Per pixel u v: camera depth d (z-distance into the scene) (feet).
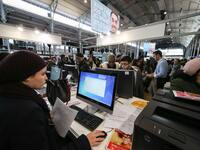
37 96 1.96
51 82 4.41
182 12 19.58
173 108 2.07
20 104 1.63
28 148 1.49
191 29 28.02
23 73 1.82
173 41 41.37
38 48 19.25
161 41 40.22
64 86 4.55
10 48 14.64
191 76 4.25
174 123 1.79
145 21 24.70
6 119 1.51
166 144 1.54
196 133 1.56
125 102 4.72
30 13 15.51
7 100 1.66
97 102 3.53
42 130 1.64
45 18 17.37
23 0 14.52
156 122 1.82
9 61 1.80
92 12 12.21
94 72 3.74
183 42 41.22
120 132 2.79
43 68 2.09
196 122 1.79
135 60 12.47
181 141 1.48
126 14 21.13
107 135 2.74
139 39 13.91
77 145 2.18
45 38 17.03
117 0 16.58
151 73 12.65
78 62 11.14
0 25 12.88
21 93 1.75
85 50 24.04
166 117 1.95
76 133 2.81
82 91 4.09
